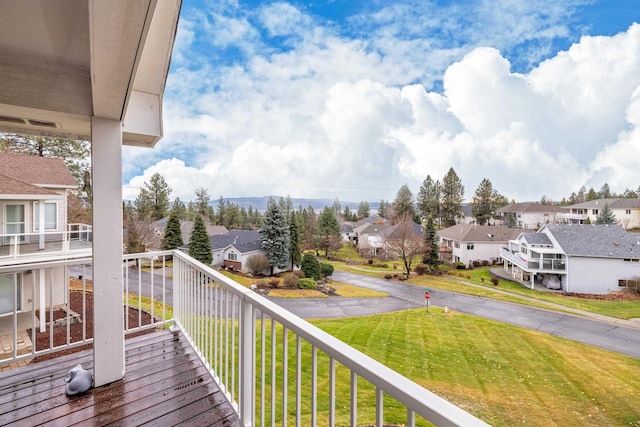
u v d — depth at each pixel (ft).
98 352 7.00
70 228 26.45
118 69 4.36
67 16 4.16
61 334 16.21
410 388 2.32
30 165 25.82
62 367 7.91
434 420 2.06
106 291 7.06
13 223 22.08
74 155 34.24
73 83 6.14
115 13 3.11
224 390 6.46
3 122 7.04
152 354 8.53
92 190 6.75
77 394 6.68
